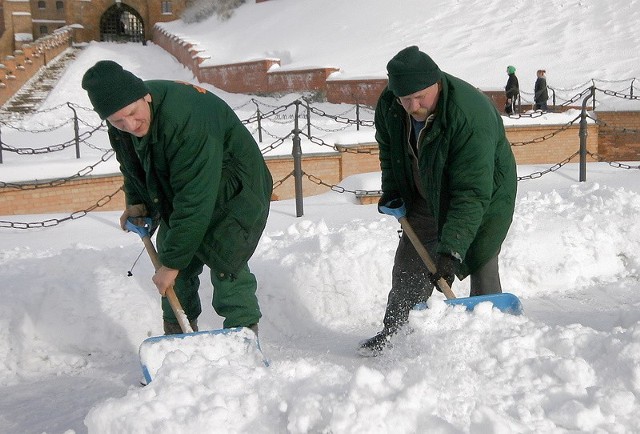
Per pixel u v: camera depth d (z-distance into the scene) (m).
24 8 41.75
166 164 3.69
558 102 18.58
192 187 3.64
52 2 42.66
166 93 3.58
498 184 4.12
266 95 25.56
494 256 4.32
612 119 16.34
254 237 4.07
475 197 3.85
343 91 22.28
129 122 3.46
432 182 3.94
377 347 4.61
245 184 3.95
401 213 4.35
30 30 41.97
